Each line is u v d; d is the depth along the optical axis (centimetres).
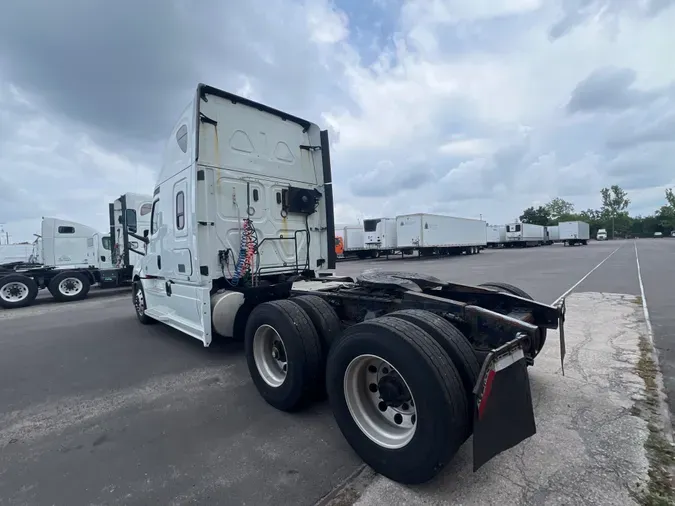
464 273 1535
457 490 227
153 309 657
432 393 219
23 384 433
